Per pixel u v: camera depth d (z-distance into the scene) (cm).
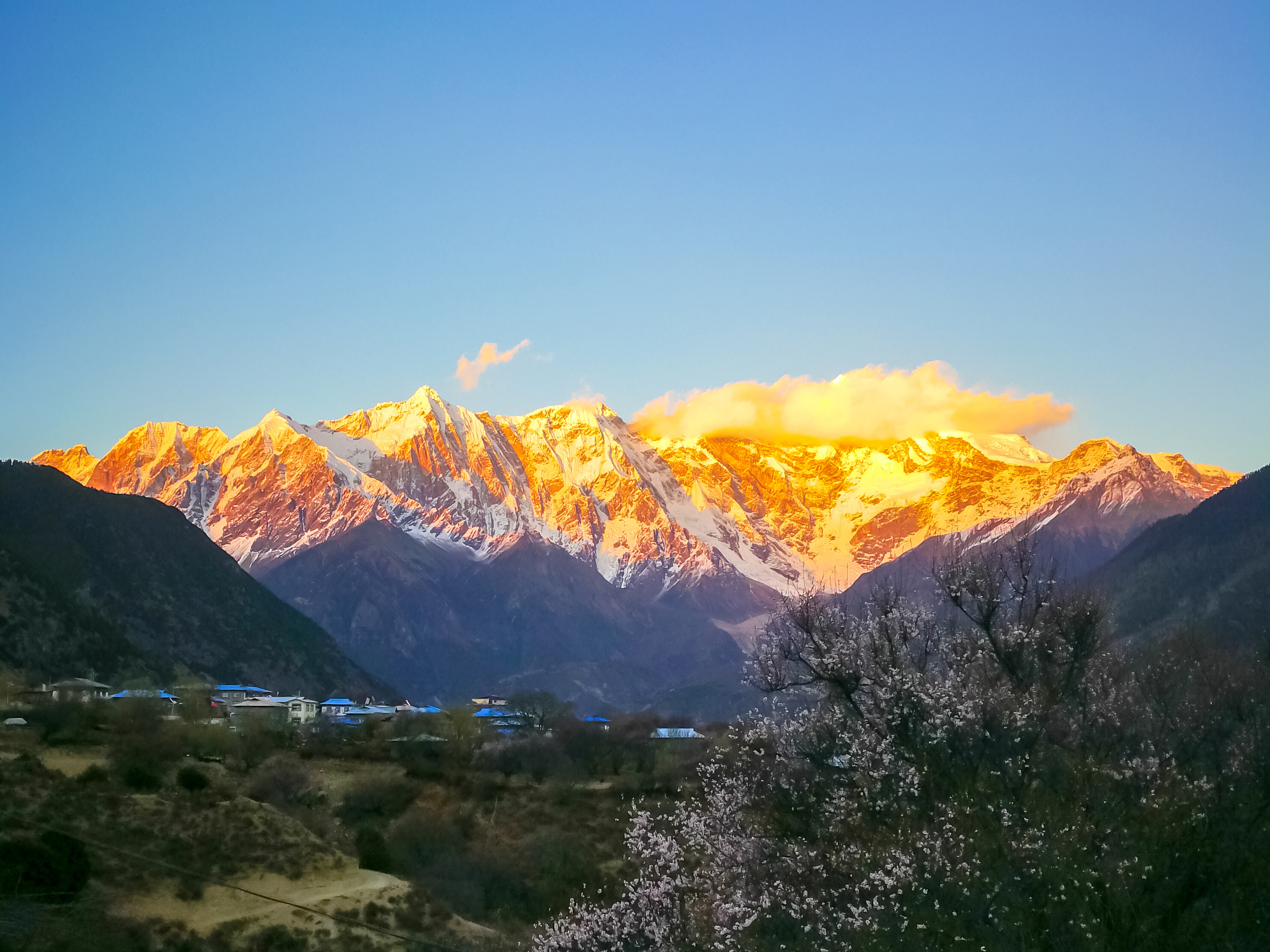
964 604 4928
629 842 4553
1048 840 3825
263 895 6034
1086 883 3697
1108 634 5256
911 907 3662
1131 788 4244
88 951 4859
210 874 6119
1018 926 3622
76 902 5347
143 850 6166
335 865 6812
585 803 9488
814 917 3847
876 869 3816
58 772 6950
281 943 5453
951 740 4172
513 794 9938
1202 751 5159
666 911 4281
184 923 5434
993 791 4156
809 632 4506
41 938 4866
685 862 4438
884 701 4244
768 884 3956
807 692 4641
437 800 9519
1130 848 3916
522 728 16012
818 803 4338
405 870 7188
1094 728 4550
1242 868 3991
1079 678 4778
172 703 13388
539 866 7475
